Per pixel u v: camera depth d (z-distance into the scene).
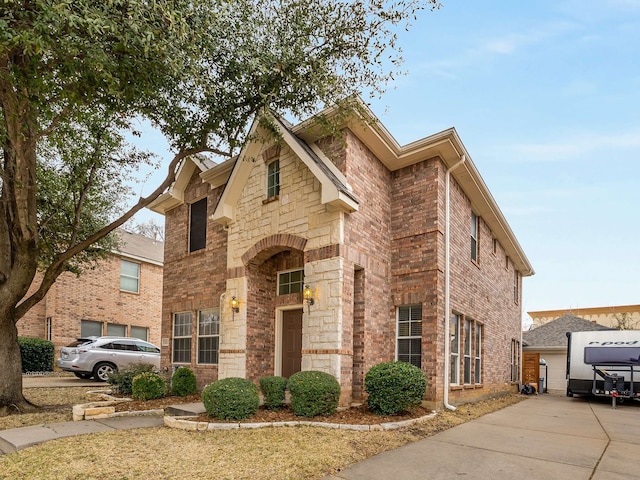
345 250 9.35
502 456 6.26
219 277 13.16
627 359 13.63
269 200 10.90
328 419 8.00
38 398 11.72
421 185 10.88
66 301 20.19
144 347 17.91
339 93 8.74
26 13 5.19
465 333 12.65
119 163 11.41
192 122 8.93
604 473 5.55
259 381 10.00
